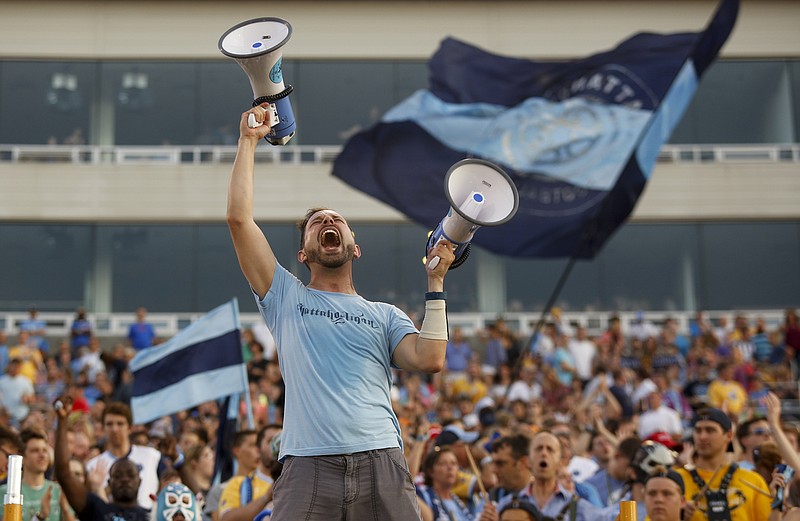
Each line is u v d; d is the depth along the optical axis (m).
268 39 5.77
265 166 31.64
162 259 31.36
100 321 31.00
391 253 31.42
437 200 15.11
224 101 32.25
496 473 10.19
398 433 5.59
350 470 5.38
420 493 9.91
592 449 13.45
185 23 32.38
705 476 8.60
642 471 9.10
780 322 31.56
